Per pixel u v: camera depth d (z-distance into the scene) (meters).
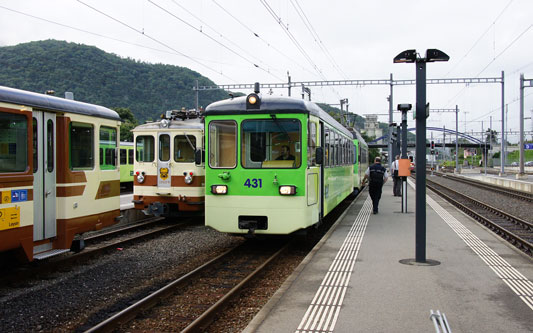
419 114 7.88
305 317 5.32
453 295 6.12
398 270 7.52
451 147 112.12
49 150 7.88
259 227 9.57
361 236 10.88
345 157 16.27
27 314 6.21
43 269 8.30
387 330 4.89
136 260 9.58
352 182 19.50
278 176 9.38
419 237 8.04
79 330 5.58
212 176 9.70
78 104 8.56
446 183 41.84
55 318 6.07
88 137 8.82
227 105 9.69
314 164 10.08
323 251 9.12
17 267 8.37
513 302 5.80
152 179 14.59
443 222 13.16
